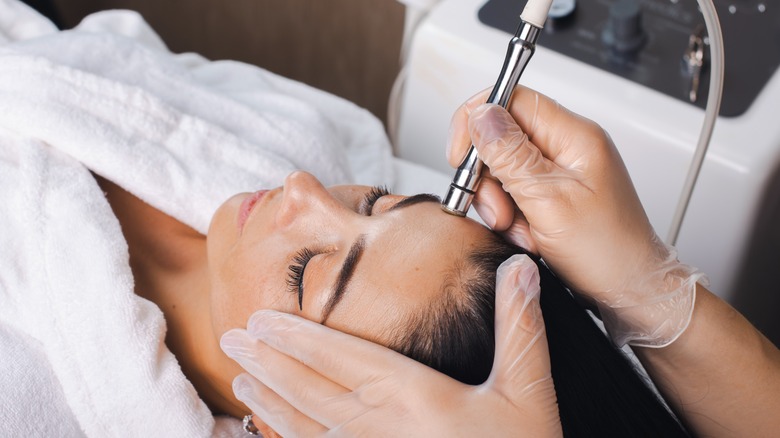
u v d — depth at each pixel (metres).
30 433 0.93
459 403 0.75
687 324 0.82
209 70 1.44
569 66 1.25
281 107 1.32
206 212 1.13
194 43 2.21
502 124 0.77
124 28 1.44
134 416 0.96
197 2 2.12
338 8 2.01
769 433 0.88
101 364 0.95
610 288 0.82
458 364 0.79
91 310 0.97
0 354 0.97
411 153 1.48
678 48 1.27
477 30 1.30
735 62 1.26
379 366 0.77
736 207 1.18
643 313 0.82
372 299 0.81
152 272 1.12
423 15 1.44
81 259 1.00
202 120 1.17
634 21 1.24
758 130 1.18
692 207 1.22
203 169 1.15
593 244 0.80
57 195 1.04
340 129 1.43
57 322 0.97
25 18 1.36
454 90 1.34
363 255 0.83
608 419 0.80
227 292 0.93
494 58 1.27
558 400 0.78
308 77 2.18
